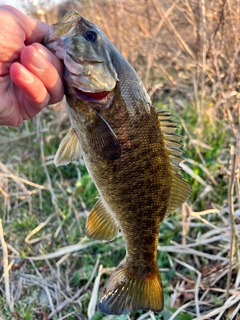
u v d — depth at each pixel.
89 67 0.18
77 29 0.18
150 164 0.20
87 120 0.19
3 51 0.18
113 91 0.19
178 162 0.21
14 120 0.20
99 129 0.19
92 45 0.18
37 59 0.16
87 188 0.41
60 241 0.36
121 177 0.20
